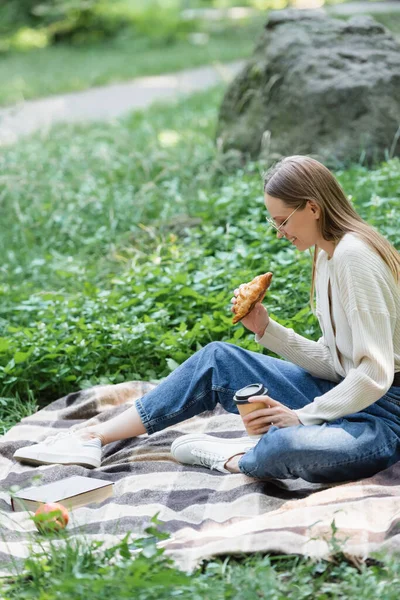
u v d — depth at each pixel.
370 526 3.84
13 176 10.21
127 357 6.34
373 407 4.37
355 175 8.82
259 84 10.32
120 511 4.28
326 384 4.69
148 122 14.87
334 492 4.13
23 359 6.08
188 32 30.41
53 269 8.34
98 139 13.62
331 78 9.70
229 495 4.34
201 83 20.98
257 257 7.05
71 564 3.59
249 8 35.19
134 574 3.35
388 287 4.23
